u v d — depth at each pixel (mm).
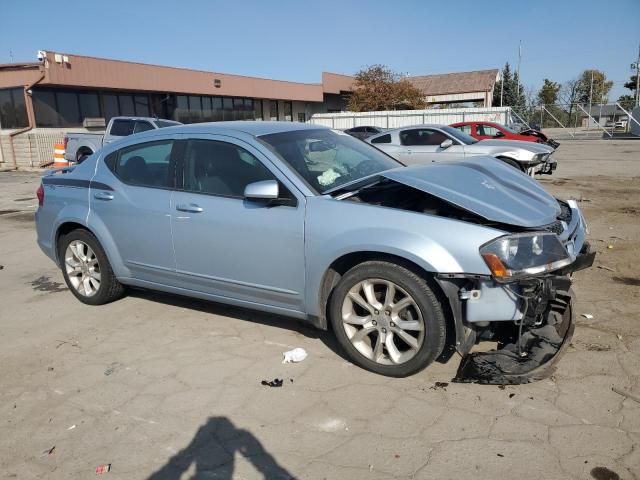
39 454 2934
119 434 3076
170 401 3385
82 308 5062
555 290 3320
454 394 3281
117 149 4824
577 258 3514
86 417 3258
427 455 2750
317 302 3729
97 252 4887
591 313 4375
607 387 3275
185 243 4246
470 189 3561
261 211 3842
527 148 11406
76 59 22594
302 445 2895
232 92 31438
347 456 2783
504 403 3156
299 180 3801
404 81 41375
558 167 16344
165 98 28297
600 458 2666
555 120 38219
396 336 3545
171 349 4105
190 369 3777
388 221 3404
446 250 3213
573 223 3822
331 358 3840
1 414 3332
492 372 3359
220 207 4031
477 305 3219
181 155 4352
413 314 3426
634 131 32469
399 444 2850
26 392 3578
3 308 5156
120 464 2822
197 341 4223
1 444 3035
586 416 3000
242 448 2895
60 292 5590
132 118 16234
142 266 4602
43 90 22625
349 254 3553
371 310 3539
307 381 3535
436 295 3328
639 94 39375
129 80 25156
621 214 8523
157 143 4527
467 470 2627
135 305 5062
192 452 2887
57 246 5250
